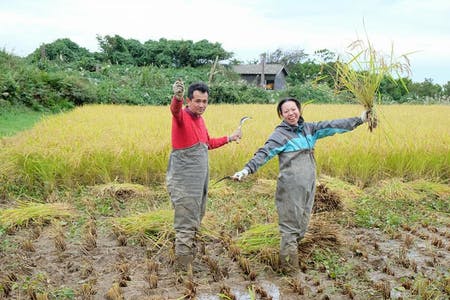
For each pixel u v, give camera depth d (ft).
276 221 18.98
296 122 14.55
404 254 16.29
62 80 72.08
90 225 18.72
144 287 13.96
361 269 15.12
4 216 19.34
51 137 30.66
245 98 92.43
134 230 17.97
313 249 16.15
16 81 65.26
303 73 145.59
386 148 28.66
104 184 24.94
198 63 123.65
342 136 33.37
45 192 23.91
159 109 63.10
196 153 14.47
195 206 14.67
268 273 14.90
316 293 13.69
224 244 17.15
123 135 32.22
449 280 14.08
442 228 19.88
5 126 48.96
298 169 14.23
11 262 15.52
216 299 13.37
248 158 27.40
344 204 21.49
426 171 28.04
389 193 23.71
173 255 15.79
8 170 25.21
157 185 25.95
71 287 13.99
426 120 49.60
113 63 119.44
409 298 13.35
